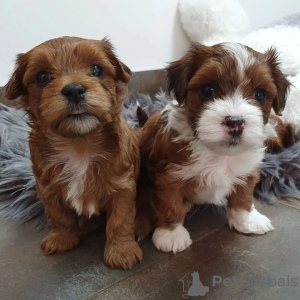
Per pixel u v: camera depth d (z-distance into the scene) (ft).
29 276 0.80
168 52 2.01
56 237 0.89
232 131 0.74
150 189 1.02
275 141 1.28
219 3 1.89
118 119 0.84
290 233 0.94
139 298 0.73
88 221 1.00
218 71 0.77
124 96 0.87
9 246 0.91
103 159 0.82
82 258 0.86
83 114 0.72
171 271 0.81
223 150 0.78
